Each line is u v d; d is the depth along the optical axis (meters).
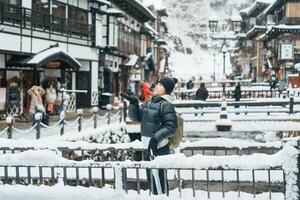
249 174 7.64
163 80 7.18
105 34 33.59
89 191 5.83
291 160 5.64
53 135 14.98
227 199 6.00
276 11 58.75
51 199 5.82
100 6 31.67
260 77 64.56
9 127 11.91
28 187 5.96
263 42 62.69
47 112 21.11
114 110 30.36
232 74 87.38
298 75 43.19
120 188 5.98
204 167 5.86
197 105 19.72
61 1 26.06
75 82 29.59
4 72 21.30
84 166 6.12
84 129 16.09
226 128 18.45
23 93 22.47
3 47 20.38
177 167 5.89
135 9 42.53
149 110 7.18
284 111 19.36
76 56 27.77
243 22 82.38
